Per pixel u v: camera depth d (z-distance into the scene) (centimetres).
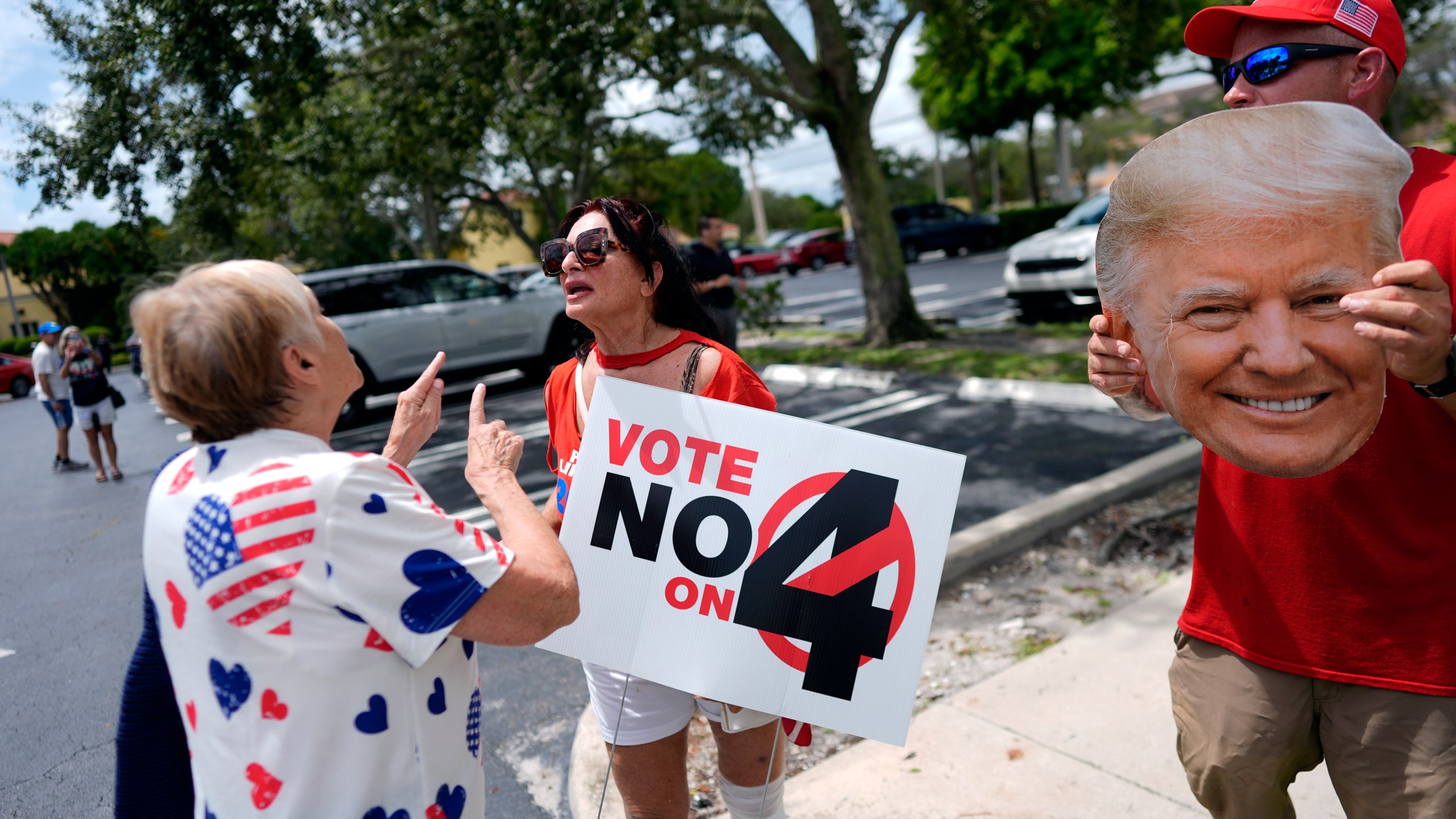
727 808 198
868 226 1020
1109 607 345
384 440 902
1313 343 111
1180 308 117
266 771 106
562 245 174
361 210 1612
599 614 168
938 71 1270
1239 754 153
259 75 647
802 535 161
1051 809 230
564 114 821
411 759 113
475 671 126
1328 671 141
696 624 164
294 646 104
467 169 1576
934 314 1234
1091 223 1044
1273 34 144
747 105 1306
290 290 114
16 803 282
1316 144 108
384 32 777
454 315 1027
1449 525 131
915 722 276
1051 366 771
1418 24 1149
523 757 288
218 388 107
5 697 363
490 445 140
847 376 832
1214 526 155
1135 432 578
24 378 2367
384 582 106
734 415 165
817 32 974
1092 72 2069
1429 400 128
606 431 171
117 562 550
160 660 117
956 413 684
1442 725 134
